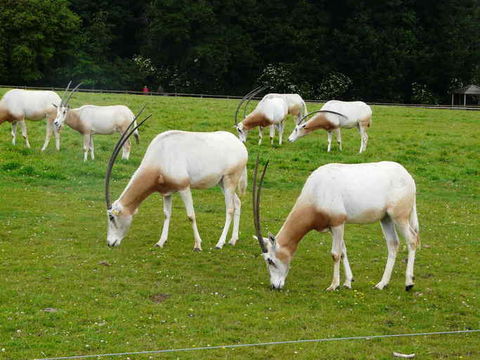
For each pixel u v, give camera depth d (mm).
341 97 66375
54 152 19312
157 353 8102
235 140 12539
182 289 10250
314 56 65250
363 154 22250
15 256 11305
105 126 18406
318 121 22375
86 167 17672
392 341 8734
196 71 63781
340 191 10148
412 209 10586
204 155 11984
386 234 10711
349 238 13609
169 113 27547
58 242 12180
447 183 19344
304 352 8305
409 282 10531
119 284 10281
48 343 8195
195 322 9039
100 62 62344
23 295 9625
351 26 65375
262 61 66188
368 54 65188
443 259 12406
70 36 59500
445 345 8688
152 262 11391
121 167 18078
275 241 10203
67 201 14945
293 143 23828
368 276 11328
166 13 61219
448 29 67562
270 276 10398
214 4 65375
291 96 25641
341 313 9539
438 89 69125
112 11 68562
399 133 26891
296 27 67250
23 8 56375
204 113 28297
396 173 10383
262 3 68625
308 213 10234
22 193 15273
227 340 8562
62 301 9508
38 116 19312
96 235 12727
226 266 11461
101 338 8398
